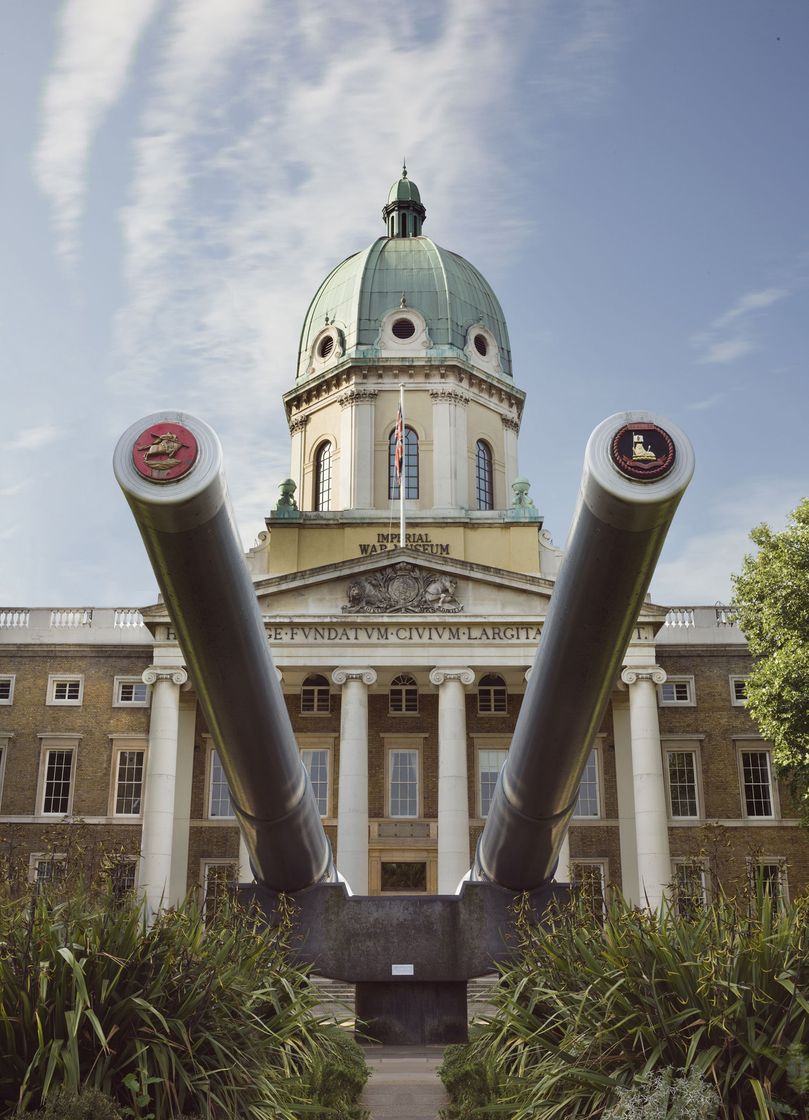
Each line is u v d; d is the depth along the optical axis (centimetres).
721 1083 834
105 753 4881
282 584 4644
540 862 1234
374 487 5497
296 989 1163
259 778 1076
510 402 5875
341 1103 1026
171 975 916
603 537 791
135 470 738
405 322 5753
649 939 951
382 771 4875
